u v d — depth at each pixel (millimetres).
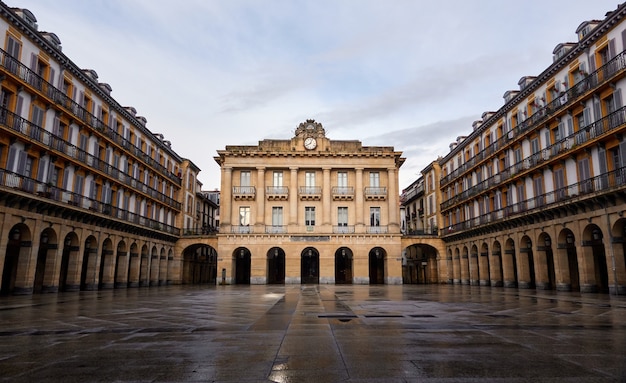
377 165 51969
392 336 8992
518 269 35469
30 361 6684
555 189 30953
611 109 25672
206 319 12367
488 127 42688
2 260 24016
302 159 51844
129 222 38469
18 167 25875
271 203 51438
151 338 8867
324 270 49031
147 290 34281
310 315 13328
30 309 16031
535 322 11461
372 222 51562
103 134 35875
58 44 30984
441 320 11898
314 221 51312
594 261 29953
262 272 48719
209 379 5582
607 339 8633
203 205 68562
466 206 47875
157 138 48656
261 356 6973
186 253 53875
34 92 26922
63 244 29953
